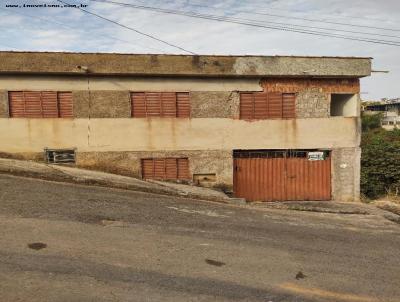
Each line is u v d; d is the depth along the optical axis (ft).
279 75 41.06
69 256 19.66
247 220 30.07
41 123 38.91
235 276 19.22
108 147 40.06
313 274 20.35
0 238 21.01
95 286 16.89
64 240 21.62
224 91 41.37
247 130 42.06
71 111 39.42
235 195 42.93
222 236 25.16
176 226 26.21
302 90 42.60
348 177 44.14
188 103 41.06
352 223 33.14
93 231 23.45
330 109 46.01
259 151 43.14
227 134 41.75
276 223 30.19
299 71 41.16
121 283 17.39
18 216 24.58
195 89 40.91
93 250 20.68
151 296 16.51
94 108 39.55
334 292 18.45
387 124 178.60
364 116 170.71
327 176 44.11
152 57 38.88
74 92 39.09
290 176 43.70
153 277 18.29
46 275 17.47
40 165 37.60
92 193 31.86
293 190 43.80
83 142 39.68
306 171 43.83
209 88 41.14
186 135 41.16
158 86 40.34
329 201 43.73
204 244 23.30
